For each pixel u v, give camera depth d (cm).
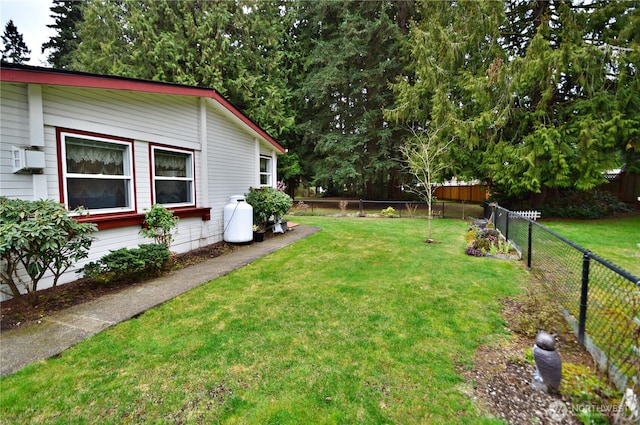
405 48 1380
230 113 708
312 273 467
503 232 727
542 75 903
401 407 191
